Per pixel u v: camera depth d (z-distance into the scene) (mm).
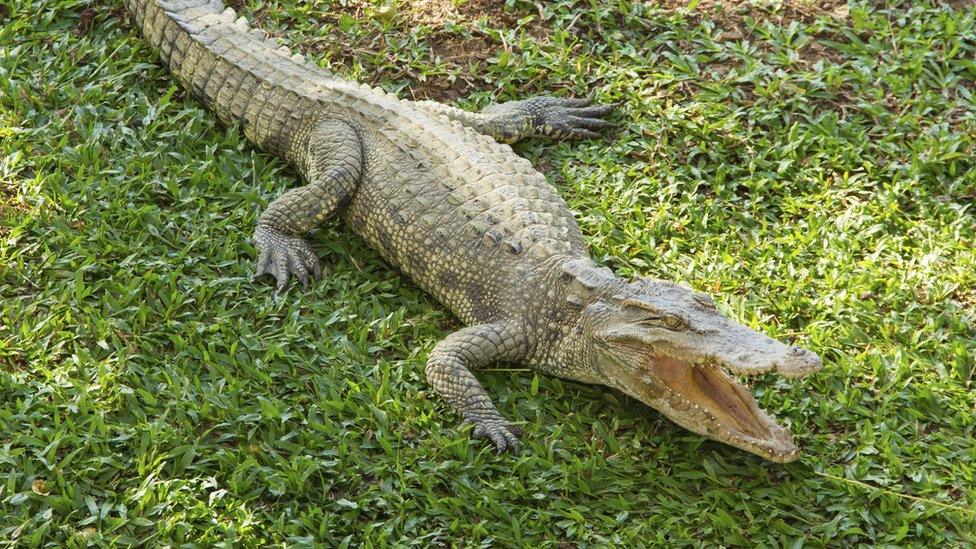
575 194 4465
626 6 4816
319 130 4371
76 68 4555
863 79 4680
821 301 4258
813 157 4543
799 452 3920
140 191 4316
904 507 3938
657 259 4336
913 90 4680
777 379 4125
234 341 4105
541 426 4035
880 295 4281
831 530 3893
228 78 4477
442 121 4430
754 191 4488
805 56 4750
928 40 4754
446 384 4043
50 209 4254
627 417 4066
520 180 4312
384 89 4609
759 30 4789
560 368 4109
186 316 4133
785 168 4512
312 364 4102
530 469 3963
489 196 4246
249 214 4328
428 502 3908
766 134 4590
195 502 3857
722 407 3963
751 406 3963
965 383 4125
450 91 4664
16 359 4023
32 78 4504
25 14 4633
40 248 4188
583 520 3898
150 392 4004
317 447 3969
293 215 4273
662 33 4785
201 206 4320
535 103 4594
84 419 3943
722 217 4438
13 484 3832
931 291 4270
